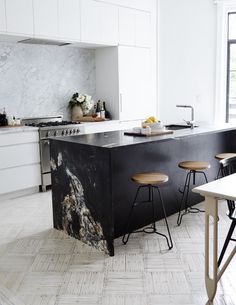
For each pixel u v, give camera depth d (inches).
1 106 198.5
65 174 129.8
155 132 145.3
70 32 202.1
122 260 113.3
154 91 258.1
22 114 208.1
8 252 120.3
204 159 168.6
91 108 241.9
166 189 149.6
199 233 133.3
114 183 125.6
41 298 93.5
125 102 236.8
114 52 229.9
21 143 180.1
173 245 123.3
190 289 96.3
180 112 256.4
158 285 98.5
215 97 243.0
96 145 116.0
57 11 195.3
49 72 218.5
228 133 182.7
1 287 99.3
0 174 173.9
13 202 175.6
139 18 239.6
